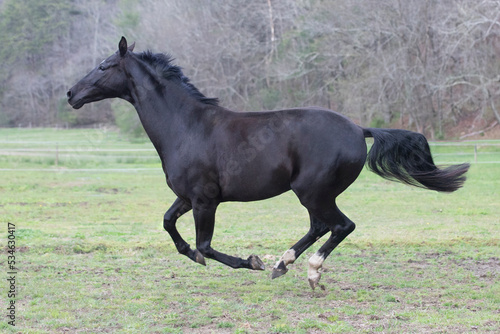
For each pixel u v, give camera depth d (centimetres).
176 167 580
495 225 990
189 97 591
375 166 575
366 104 3238
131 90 611
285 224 1048
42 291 586
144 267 702
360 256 758
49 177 2005
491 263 706
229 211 1232
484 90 2942
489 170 1972
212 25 4100
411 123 3453
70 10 7025
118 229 991
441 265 701
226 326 481
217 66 3888
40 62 7150
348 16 3316
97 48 5797
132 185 1786
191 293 586
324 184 547
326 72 3672
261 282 632
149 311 523
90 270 682
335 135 550
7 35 7044
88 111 5706
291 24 3972
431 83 3080
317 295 576
